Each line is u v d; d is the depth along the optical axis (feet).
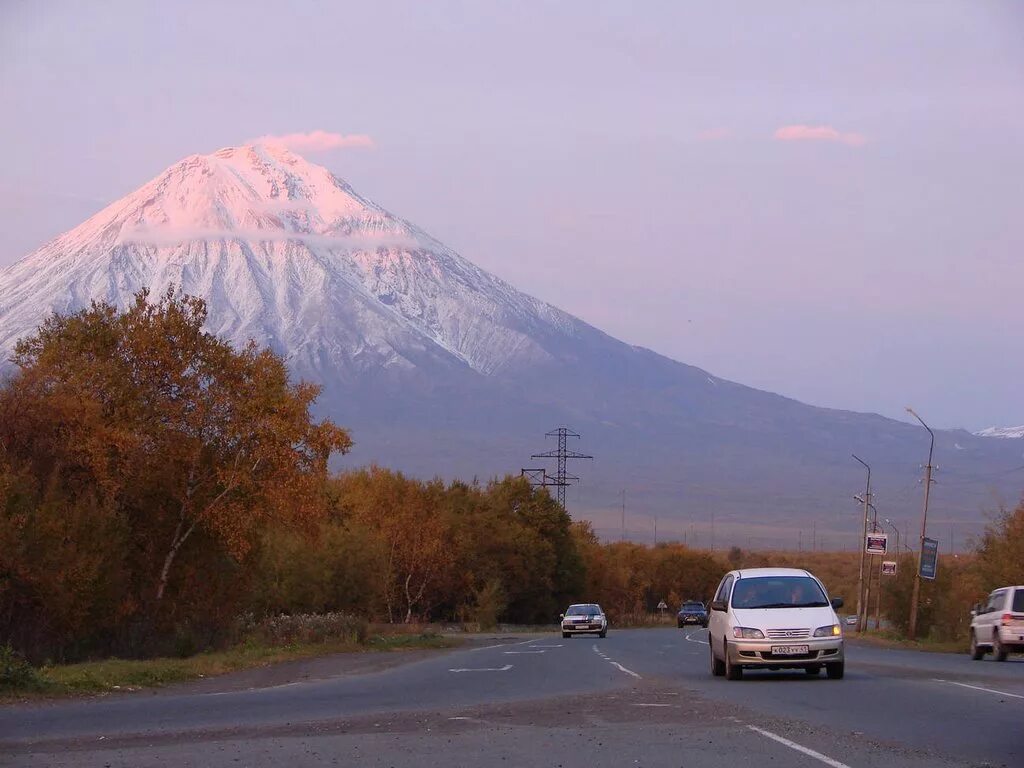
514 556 413.39
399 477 360.07
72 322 163.22
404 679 116.26
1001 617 147.33
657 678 108.37
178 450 159.53
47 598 135.74
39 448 148.56
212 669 127.95
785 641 100.53
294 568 250.78
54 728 72.90
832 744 60.85
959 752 57.93
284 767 55.77
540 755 58.85
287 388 171.12
